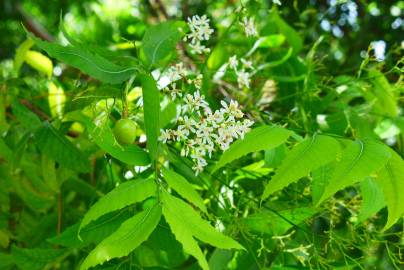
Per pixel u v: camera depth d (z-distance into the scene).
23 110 0.41
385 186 0.27
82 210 0.47
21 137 0.43
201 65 0.42
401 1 0.82
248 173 0.41
